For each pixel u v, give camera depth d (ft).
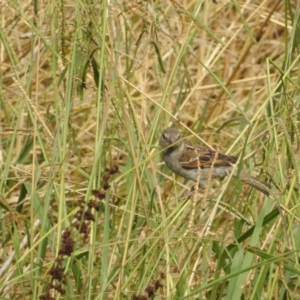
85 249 28.30
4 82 45.03
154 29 32.60
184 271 28.96
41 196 35.60
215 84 49.01
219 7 53.01
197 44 53.31
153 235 28.89
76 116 46.88
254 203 34.71
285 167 32.24
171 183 42.93
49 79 47.24
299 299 33.37
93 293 30.07
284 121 30.40
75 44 29.19
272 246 29.96
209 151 38.55
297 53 37.19
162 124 42.80
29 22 31.12
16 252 29.25
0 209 32.89
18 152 42.06
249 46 48.26
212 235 31.17
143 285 27.30
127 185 32.76
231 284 28.27
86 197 27.48
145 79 45.16
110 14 30.96
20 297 32.30
